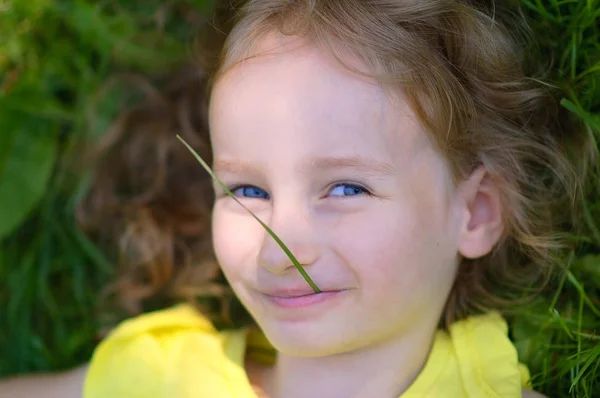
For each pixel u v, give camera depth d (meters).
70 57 0.83
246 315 0.78
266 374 0.67
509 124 0.65
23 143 0.81
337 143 0.57
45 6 0.81
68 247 0.83
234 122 0.59
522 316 0.68
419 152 0.59
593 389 0.66
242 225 0.61
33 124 0.82
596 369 0.65
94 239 0.83
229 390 0.65
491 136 0.64
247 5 0.61
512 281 0.68
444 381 0.63
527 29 0.66
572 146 0.66
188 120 0.82
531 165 0.66
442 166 0.60
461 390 0.63
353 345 0.60
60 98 0.84
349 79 0.57
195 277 0.79
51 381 0.70
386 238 0.58
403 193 0.59
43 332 0.83
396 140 0.58
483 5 0.64
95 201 0.83
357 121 0.57
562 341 0.67
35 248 0.83
